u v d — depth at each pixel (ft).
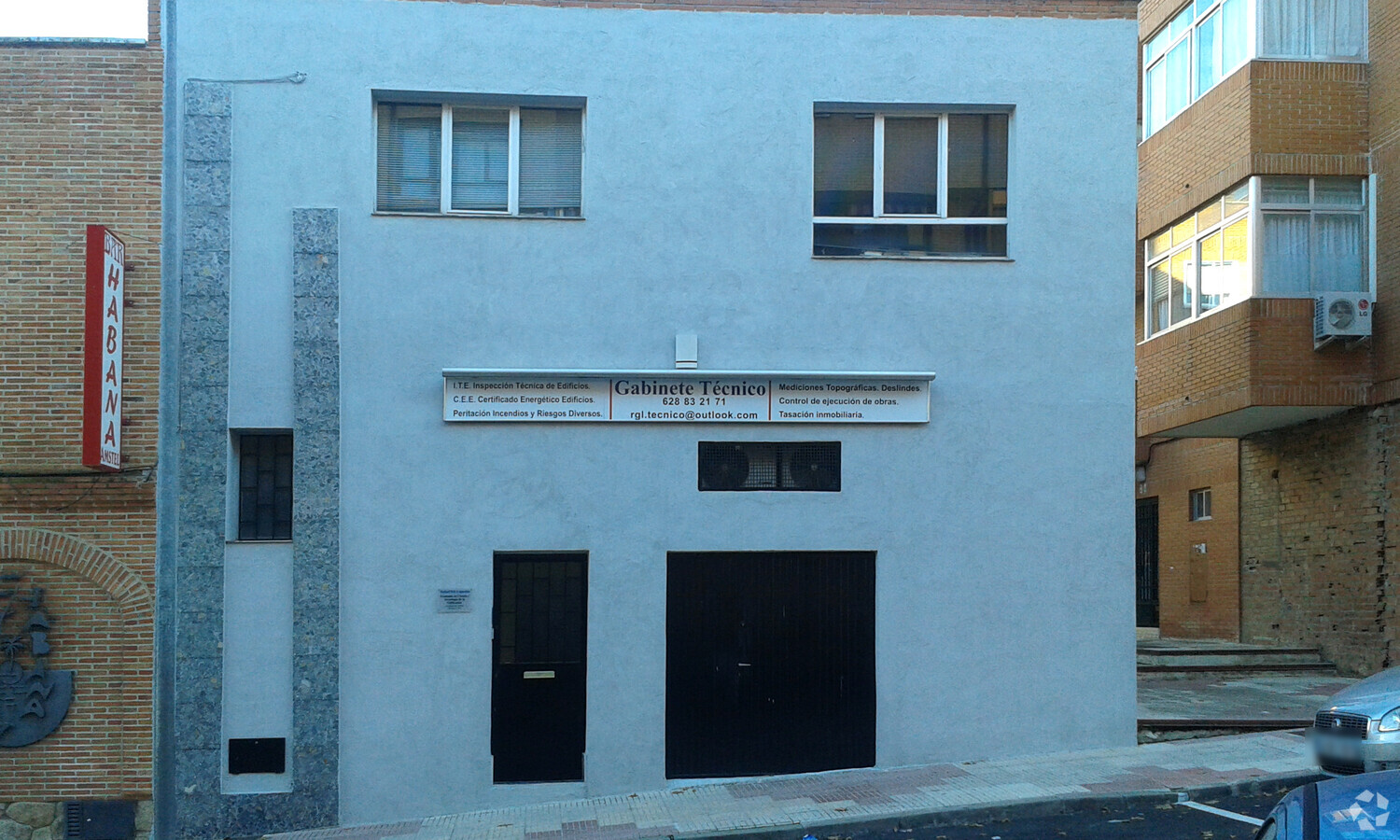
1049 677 37.29
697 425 37.14
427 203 37.88
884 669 37.04
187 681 35.35
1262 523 57.62
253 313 36.40
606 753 36.24
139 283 35.91
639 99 37.68
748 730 36.70
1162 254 59.67
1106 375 38.01
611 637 36.55
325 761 35.37
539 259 37.22
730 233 37.63
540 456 36.81
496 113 38.29
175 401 35.91
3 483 35.14
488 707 36.06
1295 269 50.60
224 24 36.81
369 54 37.11
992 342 37.88
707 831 30.68
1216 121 53.57
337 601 35.81
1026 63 38.45
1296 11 51.21
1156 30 60.59
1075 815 31.17
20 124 36.06
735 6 38.04
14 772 34.83
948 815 30.96
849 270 37.81
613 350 37.17
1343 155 50.57
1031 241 38.17
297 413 36.11
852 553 37.42
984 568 37.42
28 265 35.73
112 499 35.37
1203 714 40.37
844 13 38.17
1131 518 37.73
